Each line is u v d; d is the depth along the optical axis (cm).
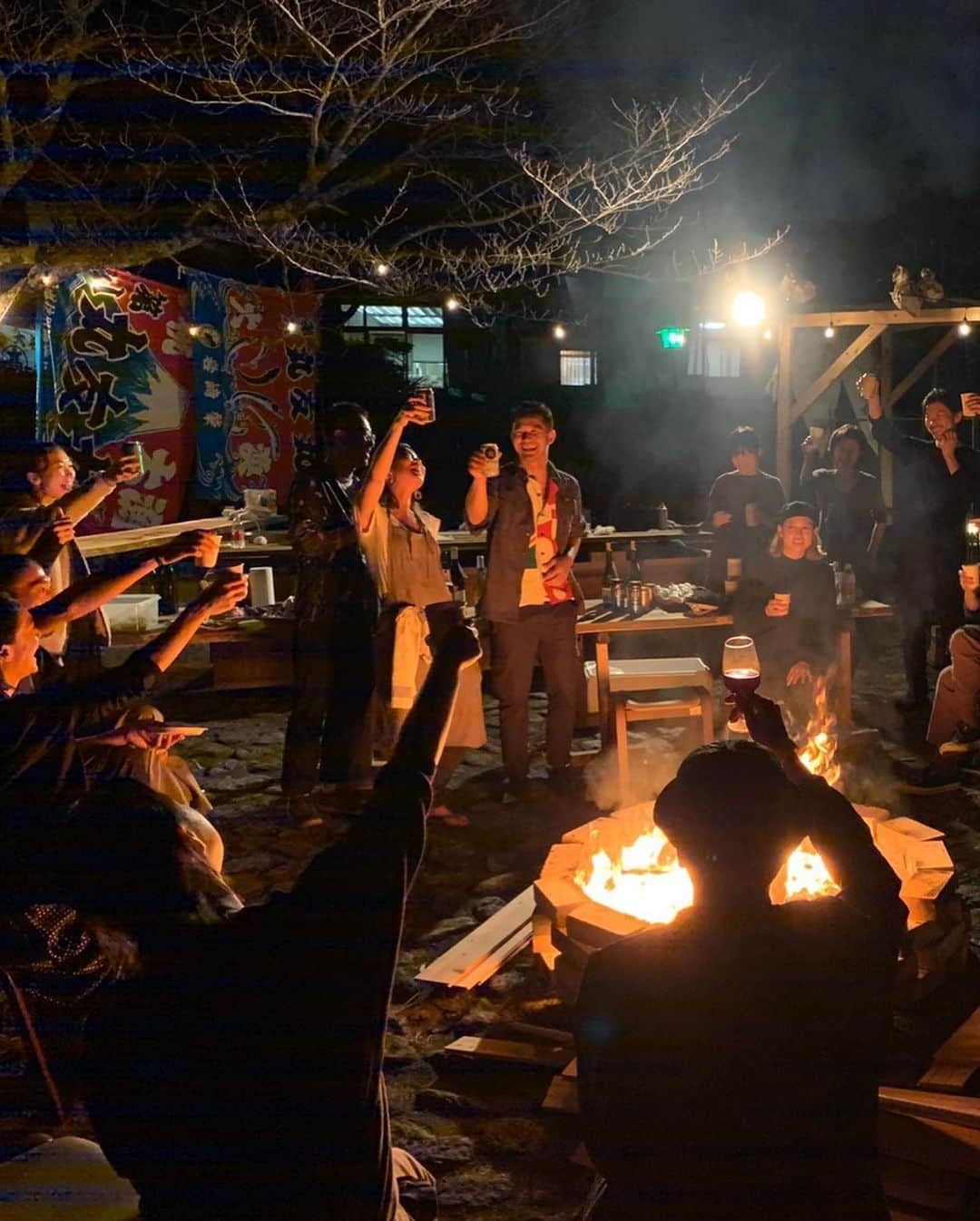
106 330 1048
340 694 557
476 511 554
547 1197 291
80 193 1120
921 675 746
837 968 173
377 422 1992
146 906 166
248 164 1261
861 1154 172
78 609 367
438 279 1645
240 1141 150
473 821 562
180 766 385
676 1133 172
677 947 177
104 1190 224
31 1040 255
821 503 838
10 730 222
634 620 639
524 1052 347
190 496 1190
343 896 154
